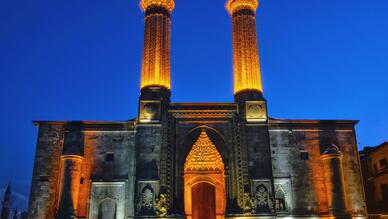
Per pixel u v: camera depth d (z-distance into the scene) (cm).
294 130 4747
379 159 5697
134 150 4594
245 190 4406
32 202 4334
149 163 4462
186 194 4509
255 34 5241
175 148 4606
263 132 4653
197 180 4562
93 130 4650
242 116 4719
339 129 4797
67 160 4366
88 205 4356
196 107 4753
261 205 4369
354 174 4619
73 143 4562
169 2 5338
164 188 4366
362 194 4547
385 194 5472
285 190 4509
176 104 4744
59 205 4172
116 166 4528
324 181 4550
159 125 4622
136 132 4647
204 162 4609
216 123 4738
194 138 4681
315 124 4791
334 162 4503
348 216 4297
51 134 4603
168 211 4300
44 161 4494
